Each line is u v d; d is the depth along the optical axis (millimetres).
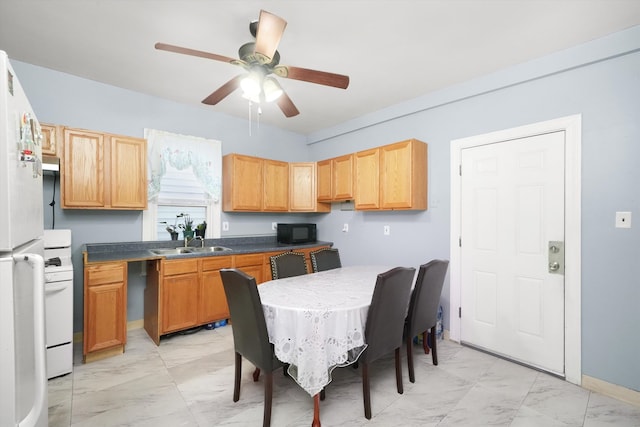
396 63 2488
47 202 2693
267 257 3551
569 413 1840
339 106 3471
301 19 1929
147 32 2100
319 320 1645
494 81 2604
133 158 2918
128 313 3115
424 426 1719
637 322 1945
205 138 3629
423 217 3172
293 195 4176
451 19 1931
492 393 2047
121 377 2203
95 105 2904
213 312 3123
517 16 1893
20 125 1021
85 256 2416
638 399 1927
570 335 2193
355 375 2285
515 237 2498
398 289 1861
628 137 1992
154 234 3297
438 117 3051
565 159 2244
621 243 2006
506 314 2545
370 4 1792
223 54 2391
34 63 2568
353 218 3980
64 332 2201
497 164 2615
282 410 1853
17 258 922
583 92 2176
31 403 983
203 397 1974
